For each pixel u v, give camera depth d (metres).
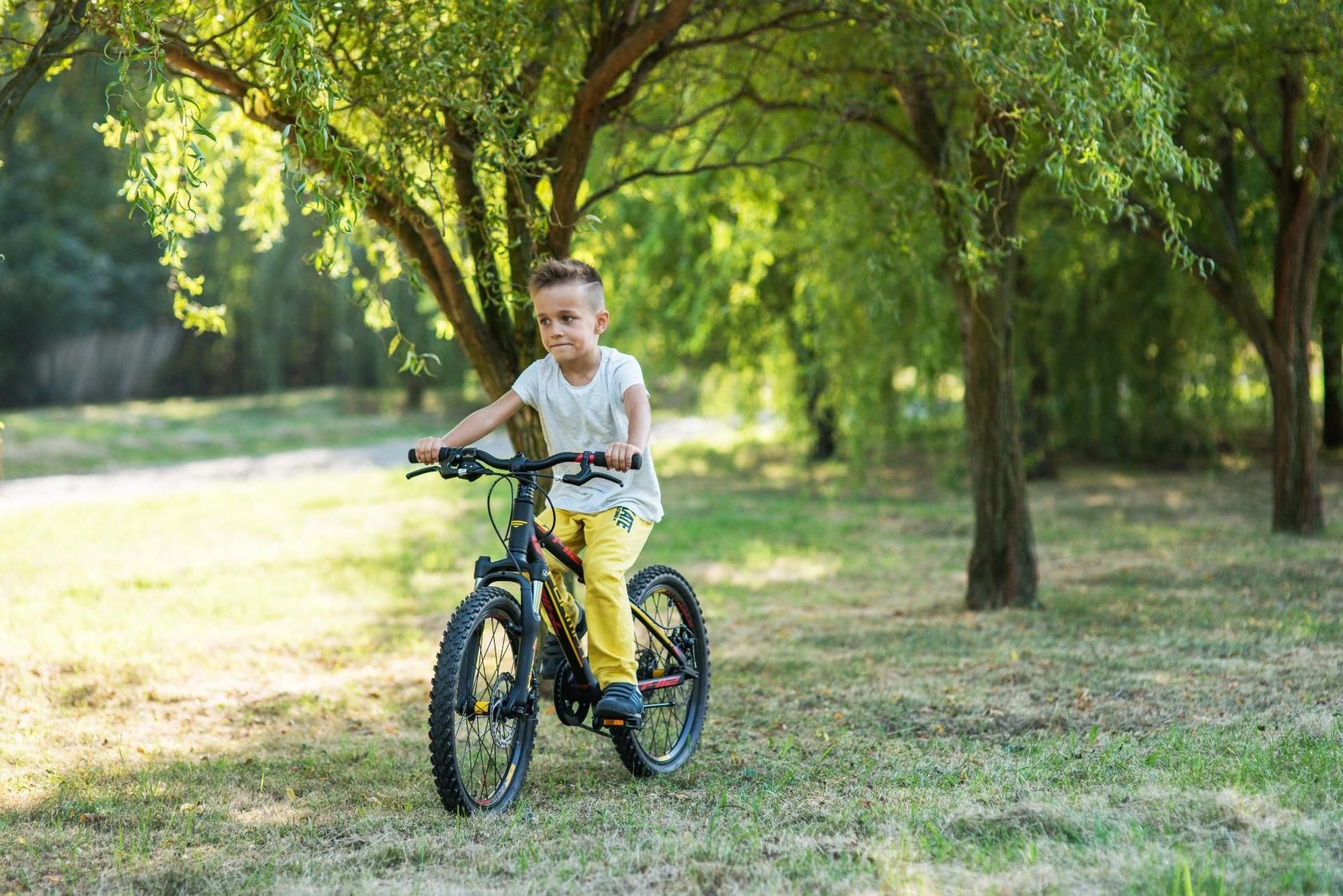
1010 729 5.05
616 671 4.04
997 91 5.47
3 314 32.31
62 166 31.38
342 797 4.27
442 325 6.11
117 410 32.22
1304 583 8.43
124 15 3.99
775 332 17.61
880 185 8.06
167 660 6.90
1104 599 8.26
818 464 21.12
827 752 4.75
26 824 3.96
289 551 11.80
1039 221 11.95
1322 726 4.61
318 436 28.34
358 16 4.86
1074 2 5.12
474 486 17.84
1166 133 5.26
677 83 7.25
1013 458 8.20
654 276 18.05
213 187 7.19
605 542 4.05
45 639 7.27
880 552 11.52
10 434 23.47
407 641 7.64
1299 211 10.50
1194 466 17.88
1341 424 19.86
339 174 4.45
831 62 7.62
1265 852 3.22
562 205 5.82
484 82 5.11
